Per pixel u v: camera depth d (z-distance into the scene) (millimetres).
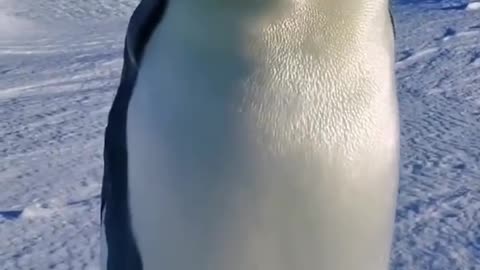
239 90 2152
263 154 2170
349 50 2174
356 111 2191
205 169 2184
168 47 2191
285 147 2170
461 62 12977
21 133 10758
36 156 9555
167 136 2188
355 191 2201
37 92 13422
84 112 11805
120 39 20359
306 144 2174
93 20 25078
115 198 2408
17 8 25953
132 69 2318
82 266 6129
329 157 2182
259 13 2123
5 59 17656
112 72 14781
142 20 2283
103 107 12086
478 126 9719
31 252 6422
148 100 2211
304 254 2234
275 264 2250
